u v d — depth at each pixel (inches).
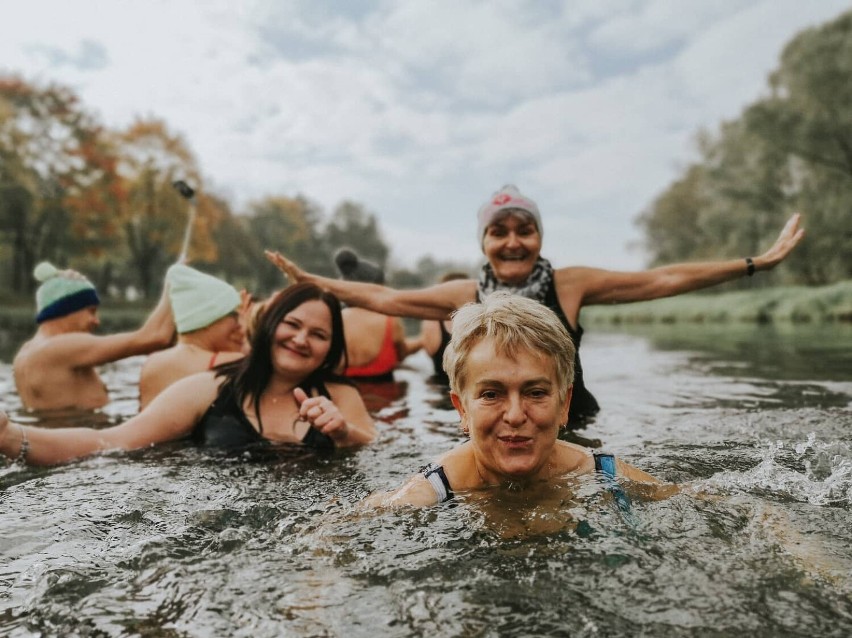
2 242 597.0
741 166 489.1
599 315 454.3
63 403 69.1
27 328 293.1
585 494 30.9
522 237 61.4
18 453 41.8
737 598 20.6
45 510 32.0
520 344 30.7
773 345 139.6
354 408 53.9
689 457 40.9
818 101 406.0
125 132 655.8
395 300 66.3
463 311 33.8
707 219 533.6
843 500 30.6
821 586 21.4
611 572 22.6
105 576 23.7
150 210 666.8
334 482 37.3
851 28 413.7
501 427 30.8
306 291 51.7
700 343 160.1
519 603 20.6
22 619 20.8
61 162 560.1
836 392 70.1
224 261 926.4
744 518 27.8
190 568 24.2
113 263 770.8
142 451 46.4
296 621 20.0
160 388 61.6
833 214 403.5
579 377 61.1
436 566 23.5
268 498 33.9
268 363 50.8
